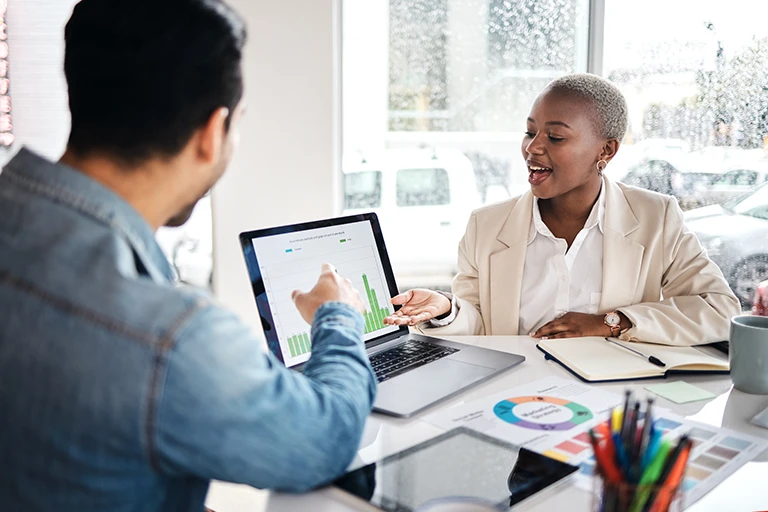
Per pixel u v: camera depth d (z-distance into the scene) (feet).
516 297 5.17
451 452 2.82
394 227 8.04
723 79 7.57
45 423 1.78
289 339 3.61
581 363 3.83
